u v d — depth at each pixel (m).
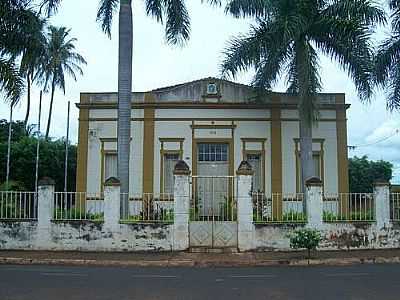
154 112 25.44
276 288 10.03
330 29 20.28
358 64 20.19
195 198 17.11
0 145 38.22
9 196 16.70
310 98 20.22
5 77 18.61
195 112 25.39
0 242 16.52
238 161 25.09
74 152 40.75
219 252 16.12
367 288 9.99
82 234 16.45
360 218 16.98
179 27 20.81
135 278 11.44
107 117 25.30
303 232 15.15
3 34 18.84
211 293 9.46
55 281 10.89
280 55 21.30
